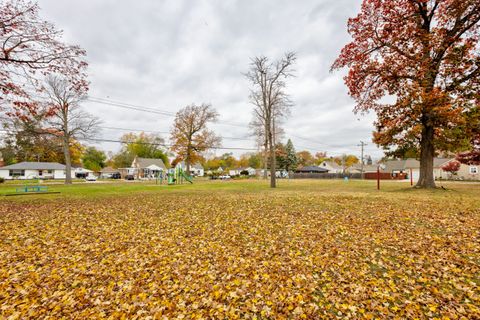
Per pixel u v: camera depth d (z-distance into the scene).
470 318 2.75
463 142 13.89
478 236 5.28
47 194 16.28
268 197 12.94
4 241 6.02
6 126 14.80
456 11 12.73
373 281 3.68
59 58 9.77
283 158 64.69
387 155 18.00
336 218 7.47
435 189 14.95
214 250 5.27
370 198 11.50
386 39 14.77
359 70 15.38
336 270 4.10
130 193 16.66
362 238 5.60
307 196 12.98
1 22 8.35
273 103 23.11
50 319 3.04
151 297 3.50
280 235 6.09
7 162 56.25
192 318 2.99
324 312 3.01
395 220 6.97
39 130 28.69
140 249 5.46
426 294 3.28
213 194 15.29
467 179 38.44
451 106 12.30
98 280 4.08
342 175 54.12
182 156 45.03
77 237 6.34
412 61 13.66
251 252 5.07
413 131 14.04
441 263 4.16
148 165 65.50
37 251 5.40
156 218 8.27
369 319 2.83
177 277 4.10
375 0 13.88
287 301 3.26
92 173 63.78
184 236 6.30
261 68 22.50
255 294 3.46
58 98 29.06
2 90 9.47
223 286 3.73
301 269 4.19
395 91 15.01
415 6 13.92
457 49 12.85
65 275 4.27
